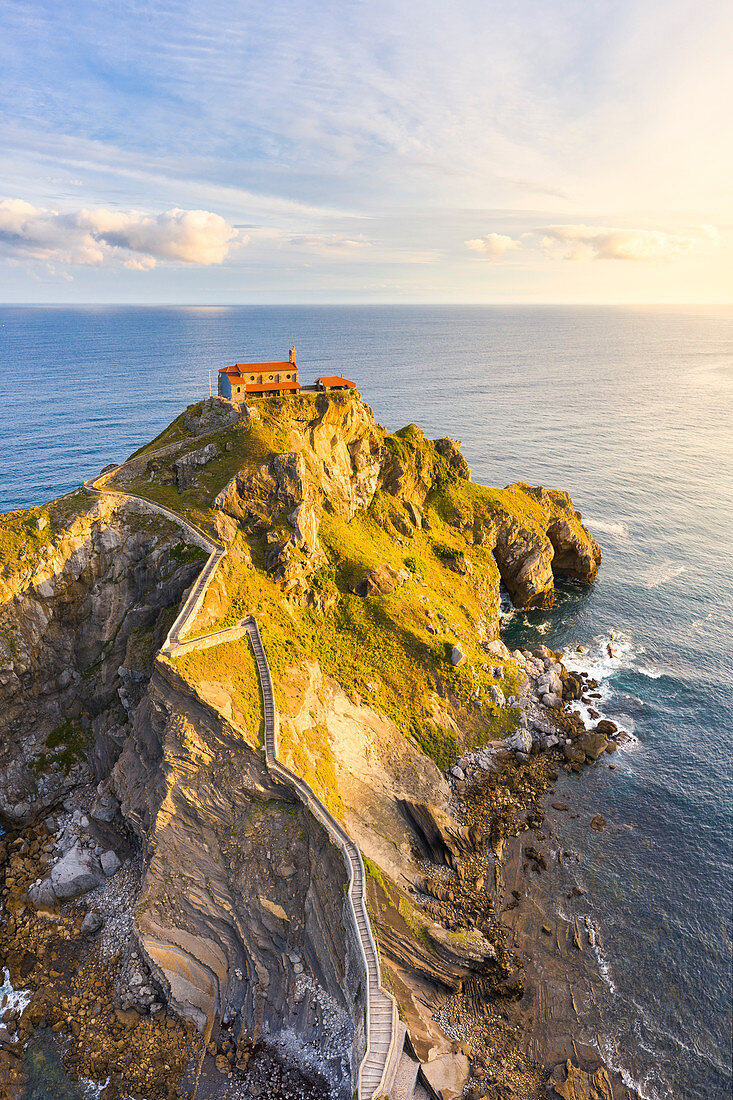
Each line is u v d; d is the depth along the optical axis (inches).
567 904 2410.2
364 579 3459.6
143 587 3078.2
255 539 3255.4
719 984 2133.4
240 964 2126.0
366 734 2903.5
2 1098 1892.2
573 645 3976.4
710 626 4133.9
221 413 3673.7
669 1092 1875.0
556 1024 2047.2
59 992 2150.6
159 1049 1984.5
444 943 2174.0
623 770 3009.4
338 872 2143.2
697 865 2549.2
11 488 5949.8
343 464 3988.7
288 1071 1913.1
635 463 7180.1
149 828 2300.7
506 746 3105.3
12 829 2805.1
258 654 2755.9
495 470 6786.4
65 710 3014.3
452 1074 1883.6
